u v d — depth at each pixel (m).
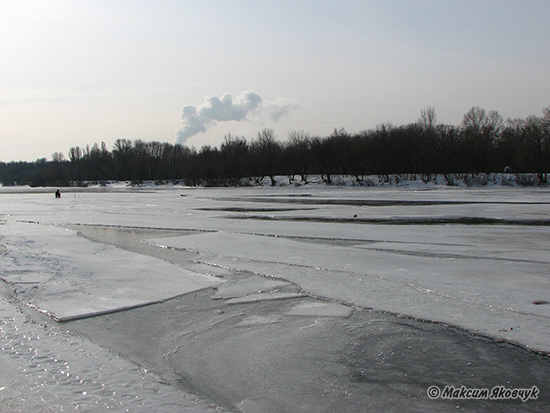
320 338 8.25
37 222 29.23
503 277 12.34
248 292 11.33
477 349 7.62
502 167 83.06
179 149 155.25
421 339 8.09
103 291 11.51
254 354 7.59
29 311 9.98
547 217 26.97
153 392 6.24
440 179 77.38
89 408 5.73
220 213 33.75
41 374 6.73
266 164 95.44
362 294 10.86
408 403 5.95
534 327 8.50
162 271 13.75
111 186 126.25
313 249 17.08
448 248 17.02
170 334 8.59
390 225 24.47
